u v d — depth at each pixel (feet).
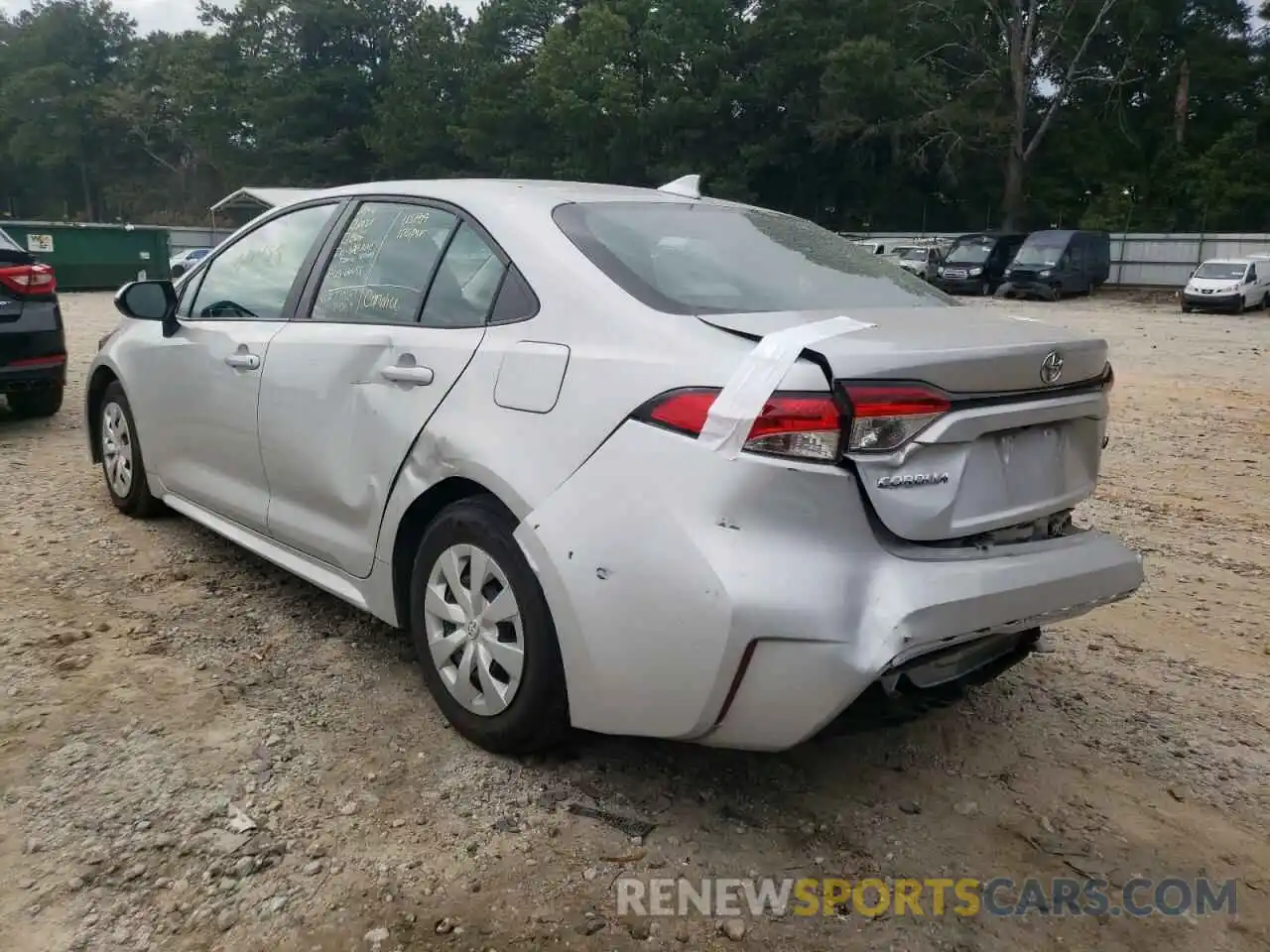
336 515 11.82
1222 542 18.57
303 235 13.38
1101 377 10.16
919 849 9.24
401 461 10.71
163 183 271.28
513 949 7.79
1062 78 157.79
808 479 8.07
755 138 161.68
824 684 8.04
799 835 9.34
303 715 11.02
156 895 8.19
